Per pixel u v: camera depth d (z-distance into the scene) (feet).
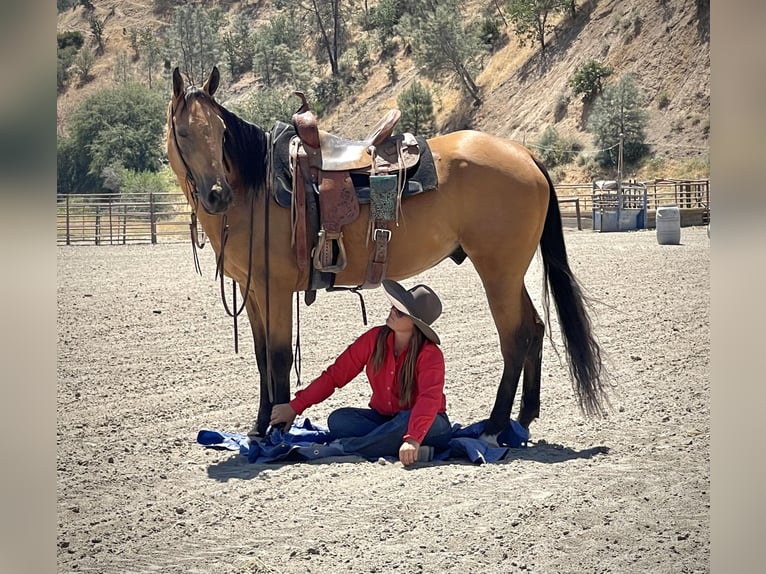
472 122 168.96
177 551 13.37
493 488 16.07
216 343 31.63
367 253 18.99
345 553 13.24
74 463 17.81
